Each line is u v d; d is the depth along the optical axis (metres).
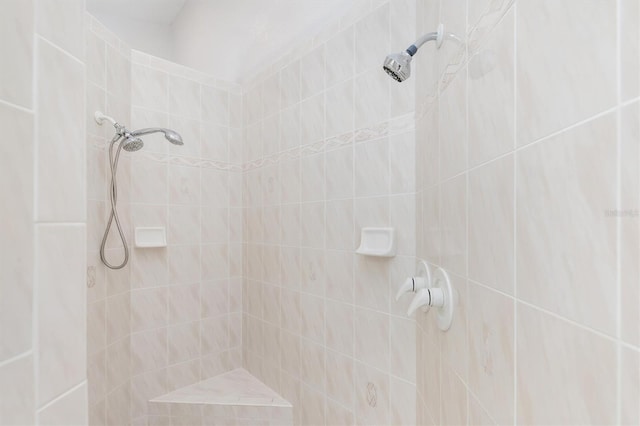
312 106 1.74
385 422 1.37
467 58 0.77
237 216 2.32
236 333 2.30
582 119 0.40
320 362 1.69
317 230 1.71
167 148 2.01
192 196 2.12
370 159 1.45
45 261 0.42
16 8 0.38
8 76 0.37
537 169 0.49
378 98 1.42
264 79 2.10
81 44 0.50
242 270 2.31
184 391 2.02
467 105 0.77
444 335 0.93
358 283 1.50
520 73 0.54
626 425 0.33
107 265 1.67
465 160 0.78
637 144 0.32
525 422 0.53
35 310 0.41
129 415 1.85
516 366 0.55
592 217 0.38
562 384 0.44
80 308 0.49
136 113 1.89
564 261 0.43
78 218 0.49
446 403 0.91
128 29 3.11
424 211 1.16
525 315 0.53
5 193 0.37
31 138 0.40
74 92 0.48
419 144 1.23
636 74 0.32
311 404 1.74
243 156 2.31
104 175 1.68
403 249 1.33
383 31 1.39
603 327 0.37
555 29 0.45
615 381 0.35
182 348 2.06
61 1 0.46
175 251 2.04
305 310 1.79
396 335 1.34
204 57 2.71
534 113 0.50
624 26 0.34
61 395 0.45
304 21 1.87
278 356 1.98
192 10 2.88
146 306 1.93
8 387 0.37
